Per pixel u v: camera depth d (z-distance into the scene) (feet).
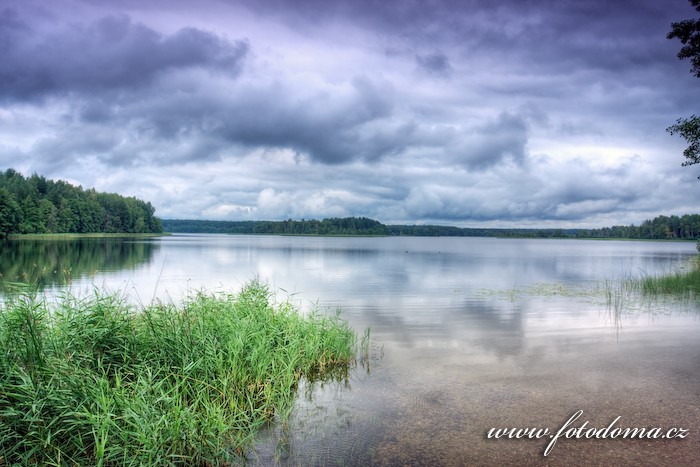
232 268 109.19
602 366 27.71
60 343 20.79
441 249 269.85
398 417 20.43
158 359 22.61
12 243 229.04
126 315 25.45
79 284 70.33
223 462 16.75
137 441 16.44
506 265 128.16
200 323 25.84
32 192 393.50
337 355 28.94
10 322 20.24
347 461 16.72
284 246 278.67
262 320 29.48
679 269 105.70
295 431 19.13
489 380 25.20
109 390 18.43
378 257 166.40
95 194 504.84
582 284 76.84
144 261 127.85
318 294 62.54
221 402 21.09
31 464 15.31
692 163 86.33
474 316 45.14
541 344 33.40
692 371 26.63
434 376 26.00
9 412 15.99
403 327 39.70
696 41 79.92
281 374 23.98
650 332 37.40
